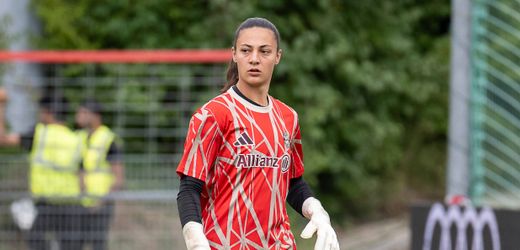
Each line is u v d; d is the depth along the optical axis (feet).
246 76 45.16
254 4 127.85
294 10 131.75
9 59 89.20
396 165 157.38
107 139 89.45
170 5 130.62
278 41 46.06
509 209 72.69
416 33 157.07
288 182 46.91
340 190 143.84
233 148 44.75
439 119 154.92
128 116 108.68
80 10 129.29
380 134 140.15
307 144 128.06
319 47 132.67
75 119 103.14
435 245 74.64
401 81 143.02
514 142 86.89
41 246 88.53
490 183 89.86
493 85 88.33
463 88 78.07
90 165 88.79
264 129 45.32
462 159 78.28
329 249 44.86
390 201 153.79
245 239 44.88
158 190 92.68
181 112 109.50
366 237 125.49
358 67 135.85
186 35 131.34
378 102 144.77
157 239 91.35
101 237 88.28
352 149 140.77
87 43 130.00
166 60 88.84
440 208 74.59
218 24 128.06
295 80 129.08
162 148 107.34
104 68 112.37
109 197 87.76
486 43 88.53
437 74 148.97
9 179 91.97
